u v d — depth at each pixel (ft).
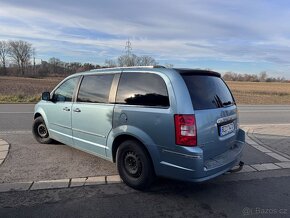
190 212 12.96
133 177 15.19
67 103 19.84
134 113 14.85
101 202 13.64
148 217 12.41
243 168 19.16
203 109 14.03
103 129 16.72
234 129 16.76
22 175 16.62
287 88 219.41
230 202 14.03
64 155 20.51
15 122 33.78
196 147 13.37
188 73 14.56
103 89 17.13
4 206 13.01
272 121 44.75
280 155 22.59
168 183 15.93
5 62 336.08
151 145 14.16
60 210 12.78
